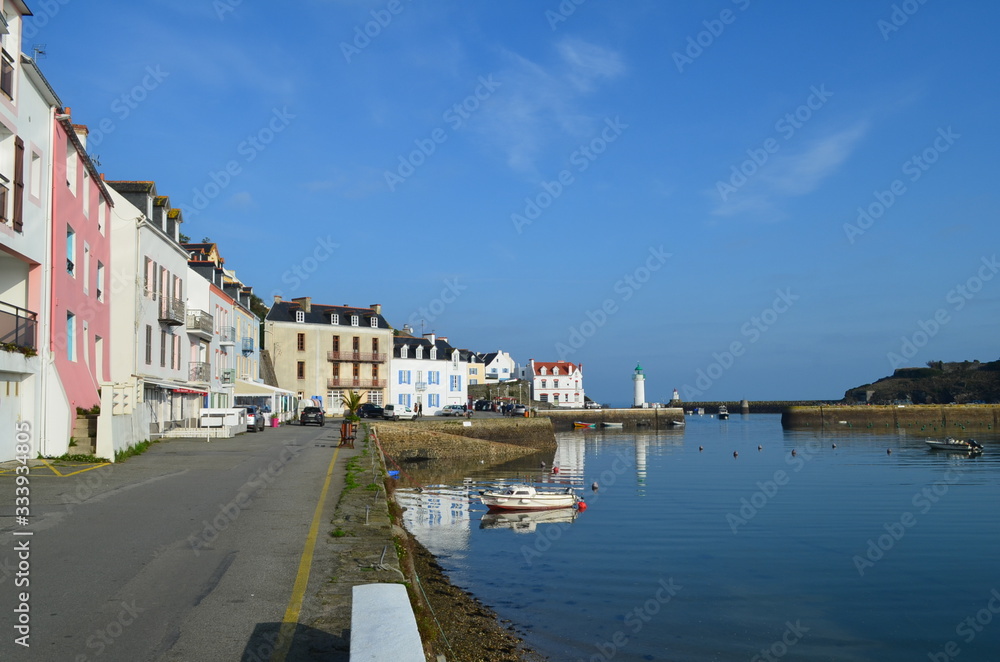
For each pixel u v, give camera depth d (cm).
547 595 1625
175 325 3772
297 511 1324
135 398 2628
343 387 8025
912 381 14138
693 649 1307
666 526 2581
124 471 1947
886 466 5059
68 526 1142
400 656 350
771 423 12781
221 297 5072
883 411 10875
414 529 2469
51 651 601
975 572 1933
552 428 7231
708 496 3444
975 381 13288
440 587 1616
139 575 846
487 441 5953
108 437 2158
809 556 2106
